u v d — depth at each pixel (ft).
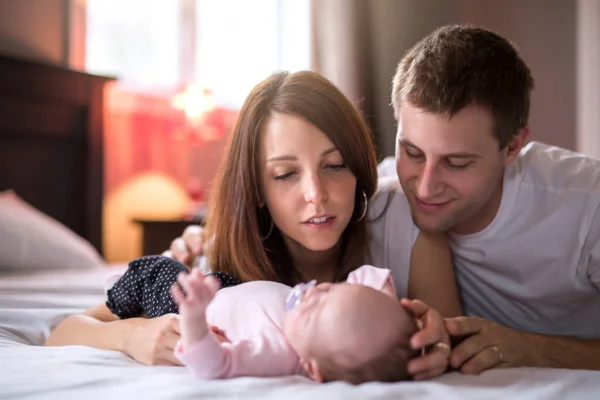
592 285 4.09
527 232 4.04
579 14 11.98
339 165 3.68
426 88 3.35
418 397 2.35
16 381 2.46
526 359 3.24
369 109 11.23
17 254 7.19
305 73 3.84
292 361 2.89
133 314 3.95
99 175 9.43
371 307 2.72
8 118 8.49
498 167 3.64
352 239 4.19
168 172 10.82
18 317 4.19
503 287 4.32
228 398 2.27
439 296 4.15
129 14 10.20
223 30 11.23
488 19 12.50
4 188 8.54
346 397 2.26
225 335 3.21
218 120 10.69
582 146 11.78
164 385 2.44
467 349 3.00
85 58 9.70
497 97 3.41
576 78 12.21
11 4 8.82
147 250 9.46
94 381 2.49
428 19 12.00
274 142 3.60
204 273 4.15
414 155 3.58
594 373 2.81
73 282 6.18
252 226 3.90
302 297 3.02
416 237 4.23
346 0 11.02
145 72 10.42
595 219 3.90
